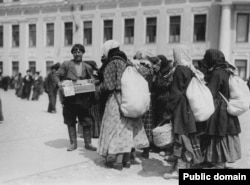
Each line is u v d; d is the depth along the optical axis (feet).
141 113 16.33
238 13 82.94
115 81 16.72
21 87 76.59
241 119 40.91
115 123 16.69
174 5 87.81
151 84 20.30
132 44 93.56
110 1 95.76
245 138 26.81
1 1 116.16
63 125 32.17
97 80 19.80
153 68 20.59
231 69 16.65
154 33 91.25
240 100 15.67
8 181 14.90
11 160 18.35
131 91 16.14
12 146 21.84
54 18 106.22
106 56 17.52
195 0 85.35
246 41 82.84
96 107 24.91
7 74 116.26
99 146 17.25
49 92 44.16
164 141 15.35
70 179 15.46
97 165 17.89
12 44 115.85
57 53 106.42
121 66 16.71
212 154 16.11
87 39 101.14
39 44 109.70
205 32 84.94
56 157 19.29
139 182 15.24
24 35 112.47
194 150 15.31
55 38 106.63
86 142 21.35
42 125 31.76
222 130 15.47
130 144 16.66
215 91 15.78
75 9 101.81
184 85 15.16
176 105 15.16
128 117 16.67
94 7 98.68
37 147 21.70
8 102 61.31
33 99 67.31
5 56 116.47
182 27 86.99
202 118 14.97
